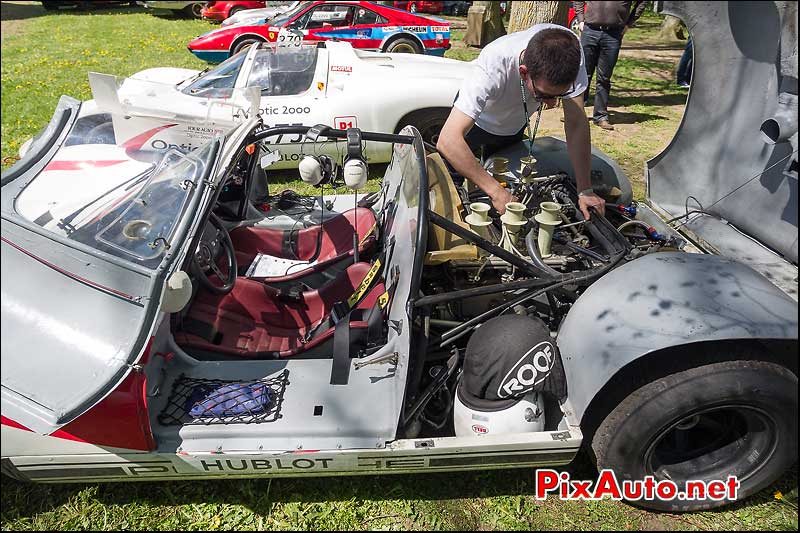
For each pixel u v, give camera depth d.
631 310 2.03
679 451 2.28
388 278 2.45
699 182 3.02
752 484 2.19
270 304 2.74
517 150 3.35
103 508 2.28
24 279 1.95
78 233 2.00
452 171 3.08
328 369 2.27
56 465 2.03
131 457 2.01
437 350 2.41
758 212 2.72
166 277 1.90
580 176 2.79
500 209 2.57
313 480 2.40
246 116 2.58
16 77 9.32
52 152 2.30
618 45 6.45
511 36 2.80
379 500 2.32
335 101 5.08
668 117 7.45
